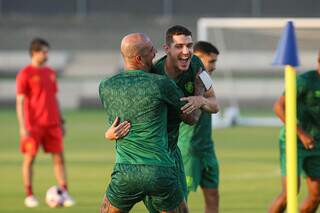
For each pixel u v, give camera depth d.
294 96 17.61
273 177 42.25
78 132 65.25
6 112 85.06
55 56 104.69
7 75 102.75
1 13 108.06
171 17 105.00
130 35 21.59
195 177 27.12
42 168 46.72
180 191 21.36
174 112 21.42
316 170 27.31
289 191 17.64
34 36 107.50
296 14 101.94
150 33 104.88
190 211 32.53
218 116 69.31
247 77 93.19
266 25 60.91
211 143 27.39
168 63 22.00
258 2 102.69
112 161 48.78
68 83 91.06
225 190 38.25
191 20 103.69
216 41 66.44
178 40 21.53
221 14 103.56
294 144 17.59
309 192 27.72
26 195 37.31
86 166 46.69
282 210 27.03
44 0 108.12
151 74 21.23
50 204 34.34
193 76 22.20
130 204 21.59
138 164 20.97
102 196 36.78
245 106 88.06
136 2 106.75
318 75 26.94
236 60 93.19
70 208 33.78
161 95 20.89
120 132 21.03
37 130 34.84
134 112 21.02
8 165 47.69
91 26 107.31
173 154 22.02
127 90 21.11
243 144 57.34
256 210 32.84
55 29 107.50
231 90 80.44
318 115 27.05
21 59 103.50
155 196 21.17
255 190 38.16
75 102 89.25
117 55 104.94
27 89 35.06
